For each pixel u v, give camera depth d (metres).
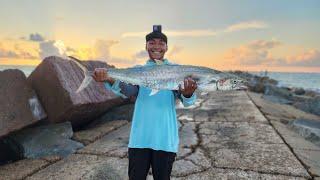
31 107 3.09
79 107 3.39
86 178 2.40
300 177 2.42
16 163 2.70
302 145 3.24
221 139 3.44
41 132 3.14
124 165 2.66
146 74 1.67
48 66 3.33
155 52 1.73
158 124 1.65
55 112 3.33
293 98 9.16
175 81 1.65
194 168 2.57
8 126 2.81
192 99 1.67
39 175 2.47
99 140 3.42
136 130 1.67
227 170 2.54
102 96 3.90
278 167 2.60
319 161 2.79
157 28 1.73
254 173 2.48
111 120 4.34
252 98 7.04
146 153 1.66
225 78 1.72
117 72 1.68
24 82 3.15
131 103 4.89
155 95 1.68
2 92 2.91
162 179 1.66
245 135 3.60
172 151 1.66
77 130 4.04
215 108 5.47
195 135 3.61
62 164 2.70
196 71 1.69
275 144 3.24
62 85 3.27
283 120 4.71
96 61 4.53
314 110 6.68
